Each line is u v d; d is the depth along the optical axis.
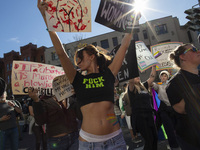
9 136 3.44
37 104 2.26
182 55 1.74
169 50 4.66
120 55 1.67
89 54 1.70
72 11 1.58
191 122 1.50
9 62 32.47
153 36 23.69
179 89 1.59
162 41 23.48
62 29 1.52
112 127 1.48
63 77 2.38
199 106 1.46
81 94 1.52
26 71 2.64
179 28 23.84
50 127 2.30
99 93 1.49
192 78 1.60
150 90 4.43
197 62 1.69
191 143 1.54
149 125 3.15
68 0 1.58
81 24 1.60
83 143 1.45
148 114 3.22
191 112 1.49
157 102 4.37
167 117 3.33
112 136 1.45
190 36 23.34
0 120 3.34
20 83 2.56
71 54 23.67
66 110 2.42
